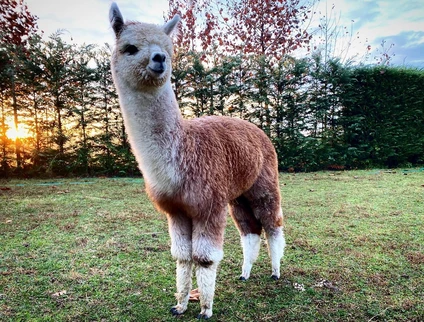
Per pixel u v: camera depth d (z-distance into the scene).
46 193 6.79
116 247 3.69
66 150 9.59
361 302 2.52
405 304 2.46
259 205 2.96
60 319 2.33
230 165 2.51
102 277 2.98
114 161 9.74
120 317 2.37
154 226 4.49
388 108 10.26
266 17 13.78
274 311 2.44
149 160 2.19
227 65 9.92
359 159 10.48
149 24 2.23
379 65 10.54
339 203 5.71
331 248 3.64
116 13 2.22
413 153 10.59
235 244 3.87
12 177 9.31
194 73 9.83
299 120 10.03
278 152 10.07
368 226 4.38
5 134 9.29
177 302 2.58
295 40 13.98
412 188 6.86
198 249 2.26
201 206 2.24
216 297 2.67
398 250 3.52
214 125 2.64
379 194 6.36
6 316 2.35
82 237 4.01
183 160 2.21
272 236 2.98
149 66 2.05
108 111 9.66
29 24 11.80
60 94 9.38
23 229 4.30
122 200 6.13
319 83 10.22
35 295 2.64
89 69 9.33
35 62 9.22
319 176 8.91
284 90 10.16
